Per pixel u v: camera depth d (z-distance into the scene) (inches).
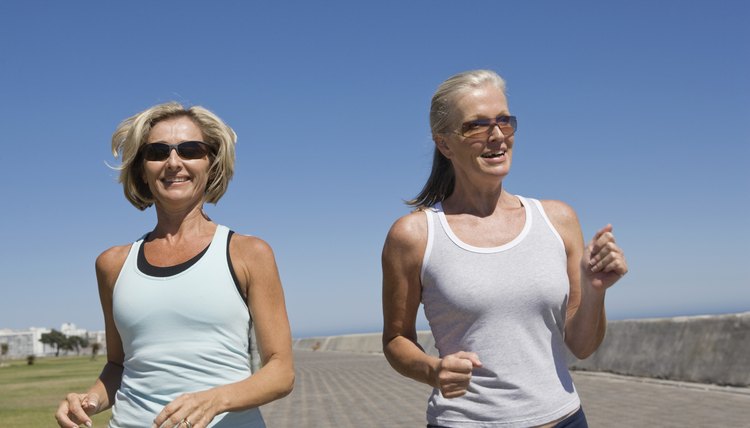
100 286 126.0
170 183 121.6
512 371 120.1
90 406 121.3
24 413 574.6
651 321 565.6
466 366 112.0
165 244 122.2
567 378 123.3
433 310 125.6
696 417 355.9
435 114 129.0
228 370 117.0
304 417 448.5
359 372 877.2
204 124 125.4
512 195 131.3
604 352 615.8
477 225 126.3
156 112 124.4
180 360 115.6
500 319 120.9
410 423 400.2
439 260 124.0
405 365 126.3
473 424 120.3
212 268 117.7
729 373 460.4
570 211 131.0
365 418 430.3
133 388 117.3
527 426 118.9
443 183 134.1
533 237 124.0
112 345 128.3
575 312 127.2
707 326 498.0
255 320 119.3
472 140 125.0
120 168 126.1
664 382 507.2
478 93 125.7
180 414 104.9
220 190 126.6
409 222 126.9
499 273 121.1
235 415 114.9
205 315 116.1
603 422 359.9
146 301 117.0
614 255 117.2
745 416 349.7
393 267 127.9
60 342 5890.8
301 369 1016.9
